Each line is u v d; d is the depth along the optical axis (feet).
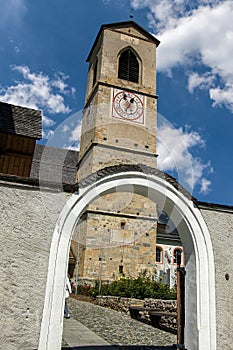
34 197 16.33
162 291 48.32
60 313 15.33
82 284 68.44
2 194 16.02
